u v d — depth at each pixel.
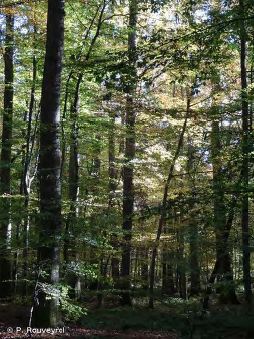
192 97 14.54
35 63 14.33
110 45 15.84
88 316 11.77
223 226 10.84
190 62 7.34
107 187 16.67
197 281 17.09
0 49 14.83
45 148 9.49
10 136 16.05
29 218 10.84
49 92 9.67
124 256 16.27
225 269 13.18
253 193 7.25
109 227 11.97
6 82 15.90
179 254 13.88
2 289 14.52
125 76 7.27
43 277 8.77
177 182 16.92
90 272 9.56
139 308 14.34
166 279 23.98
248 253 10.80
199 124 13.52
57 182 9.43
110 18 14.84
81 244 11.73
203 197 7.00
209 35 7.07
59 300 9.09
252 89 10.64
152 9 9.13
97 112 14.96
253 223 13.98
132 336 9.43
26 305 12.76
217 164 9.84
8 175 15.71
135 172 16.45
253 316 10.78
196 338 9.68
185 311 12.50
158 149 16.11
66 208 12.14
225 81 14.26
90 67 7.75
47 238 8.57
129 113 15.29
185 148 19.06
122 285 16.20
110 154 20.58
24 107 18.00
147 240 14.64
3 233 13.05
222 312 12.32
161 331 10.45
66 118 13.52
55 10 9.68
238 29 7.18
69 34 14.39
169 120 14.34
